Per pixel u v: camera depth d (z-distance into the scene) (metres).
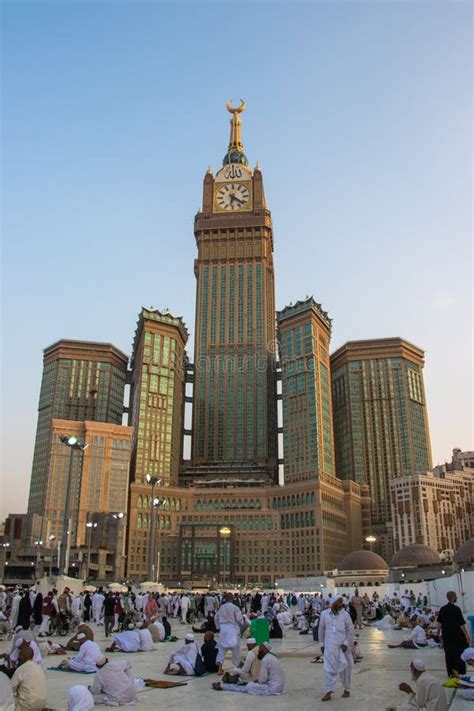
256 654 19.95
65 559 56.50
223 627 23.88
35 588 54.25
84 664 22.36
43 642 27.81
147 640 30.36
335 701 17.42
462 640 19.91
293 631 44.00
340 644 18.17
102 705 16.69
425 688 14.93
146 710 16.12
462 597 51.81
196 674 22.06
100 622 46.38
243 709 16.22
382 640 35.56
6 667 20.00
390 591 87.94
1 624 35.25
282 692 18.77
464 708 16.47
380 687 19.70
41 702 15.42
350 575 149.00
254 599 50.53
